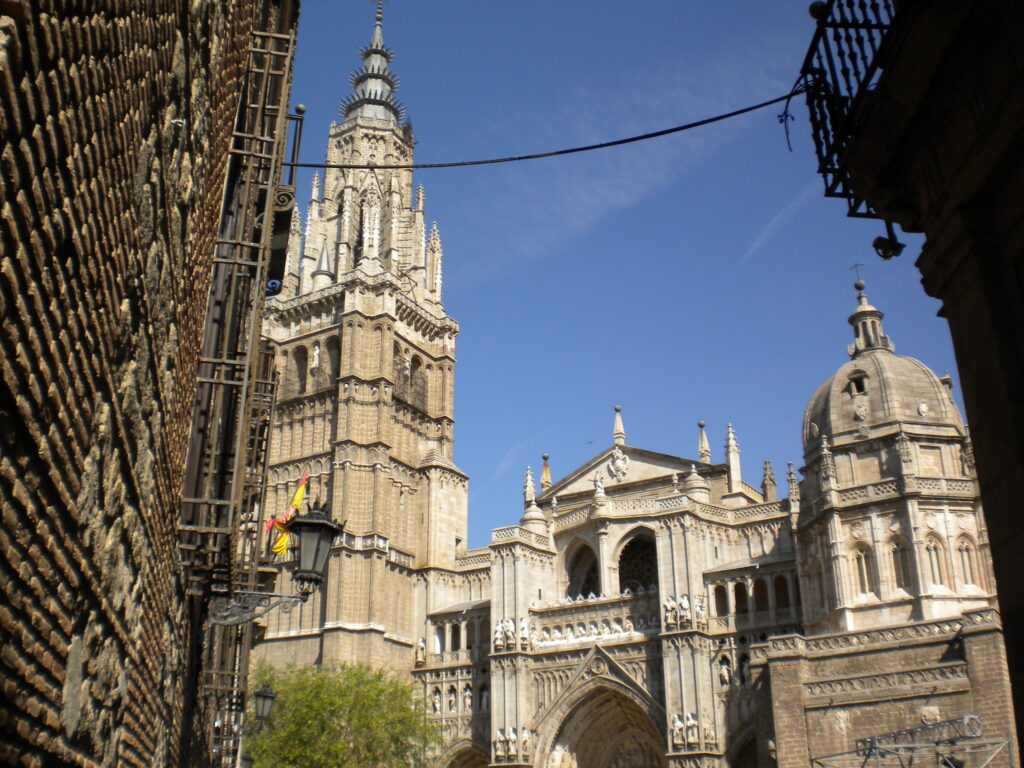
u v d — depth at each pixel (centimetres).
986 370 1085
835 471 6981
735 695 7319
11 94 501
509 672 8319
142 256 892
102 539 881
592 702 8112
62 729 802
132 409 952
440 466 10244
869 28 1286
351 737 7056
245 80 2186
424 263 11575
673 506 8019
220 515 1898
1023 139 1011
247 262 1992
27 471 623
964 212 1117
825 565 6744
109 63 671
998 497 1055
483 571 9800
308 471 9944
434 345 11194
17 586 635
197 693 2861
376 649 8956
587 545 8981
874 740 5000
